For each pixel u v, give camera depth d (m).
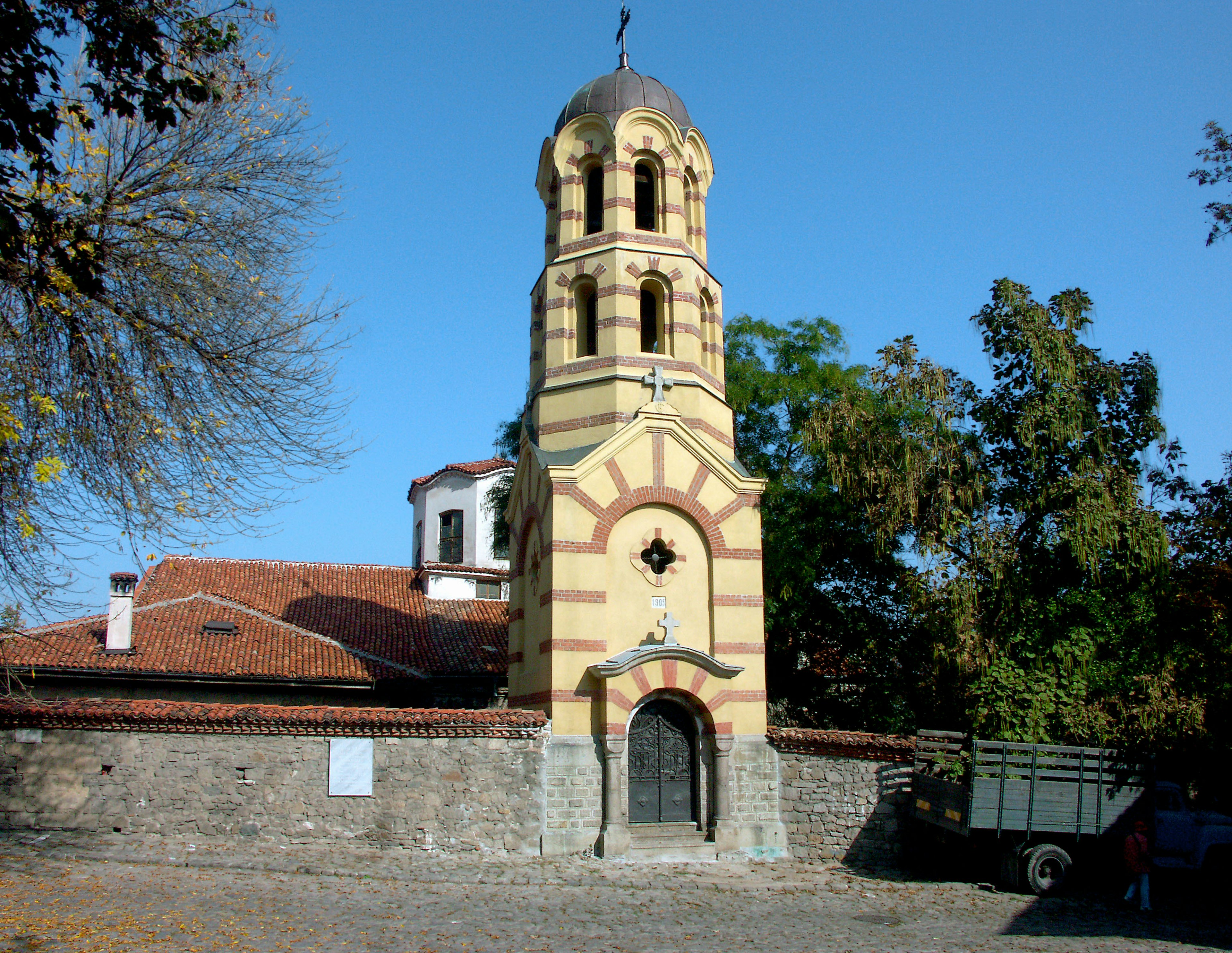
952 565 25.53
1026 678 23.48
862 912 18.44
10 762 21.03
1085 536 23.41
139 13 13.66
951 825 20.52
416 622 35.69
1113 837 20.44
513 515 27.36
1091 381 26.05
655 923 17.03
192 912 16.08
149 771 21.14
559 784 22.09
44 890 16.81
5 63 12.50
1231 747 22.92
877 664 32.28
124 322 16.41
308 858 20.19
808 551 31.03
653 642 23.44
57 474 13.29
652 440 24.36
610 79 27.66
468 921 16.56
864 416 27.53
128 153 16.89
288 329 17.72
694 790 23.25
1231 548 24.16
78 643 28.94
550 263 26.91
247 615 32.47
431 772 21.66
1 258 14.10
